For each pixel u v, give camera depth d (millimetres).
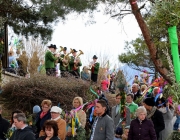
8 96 14836
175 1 6395
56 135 7148
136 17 7000
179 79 6453
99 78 19422
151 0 6984
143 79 16469
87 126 10570
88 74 17844
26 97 14539
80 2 10102
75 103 9547
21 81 14648
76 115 9234
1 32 14617
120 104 9883
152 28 7531
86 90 14578
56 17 14430
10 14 15289
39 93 14570
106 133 7668
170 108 9906
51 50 16047
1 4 14727
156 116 9102
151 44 6965
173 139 7328
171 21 6395
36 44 23703
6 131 8742
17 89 14555
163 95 8805
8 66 18625
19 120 7480
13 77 17141
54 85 14500
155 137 8227
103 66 25328
